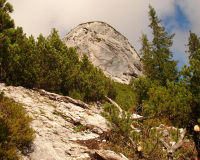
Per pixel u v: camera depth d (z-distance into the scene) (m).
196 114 5.48
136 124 7.54
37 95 8.99
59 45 14.05
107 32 54.97
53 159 4.33
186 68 5.70
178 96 6.14
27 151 4.29
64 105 8.78
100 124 7.67
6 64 8.62
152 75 19.38
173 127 7.92
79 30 54.31
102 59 45.59
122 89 25.23
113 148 5.68
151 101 7.88
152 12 23.89
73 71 12.20
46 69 10.83
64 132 6.31
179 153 5.83
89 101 12.73
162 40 22.64
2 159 3.58
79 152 5.03
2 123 4.14
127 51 53.09
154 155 5.52
